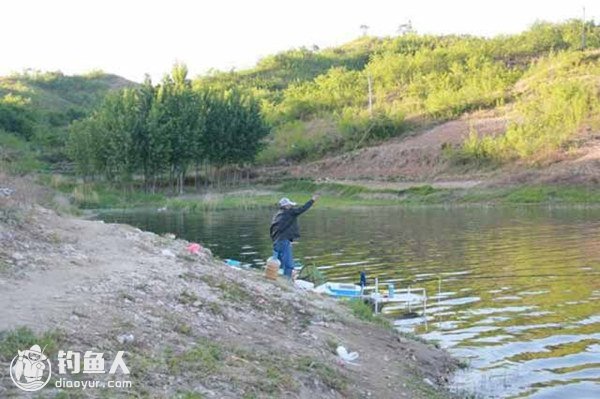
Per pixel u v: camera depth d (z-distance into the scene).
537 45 97.44
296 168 70.38
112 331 8.35
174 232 33.34
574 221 33.69
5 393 6.38
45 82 160.25
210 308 10.41
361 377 9.59
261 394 7.75
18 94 137.38
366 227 34.25
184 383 7.49
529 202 46.22
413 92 84.06
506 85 78.00
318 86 98.88
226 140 66.38
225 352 8.77
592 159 50.88
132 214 46.72
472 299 16.36
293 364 9.00
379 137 74.00
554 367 11.12
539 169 52.59
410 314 14.99
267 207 51.34
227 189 65.44
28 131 89.00
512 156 56.91
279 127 83.81
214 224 37.81
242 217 42.91
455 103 75.25
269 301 11.88
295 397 7.98
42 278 9.94
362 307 13.65
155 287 10.56
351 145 73.62
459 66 86.38
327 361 9.74
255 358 8.88
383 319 13.76
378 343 11.63
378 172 63.34
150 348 8.23
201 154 64.88
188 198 59.47
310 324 11.48
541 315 14.53
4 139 76.25
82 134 65.50
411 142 67.81
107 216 44.81
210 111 66.12
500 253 23.56
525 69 87.94
